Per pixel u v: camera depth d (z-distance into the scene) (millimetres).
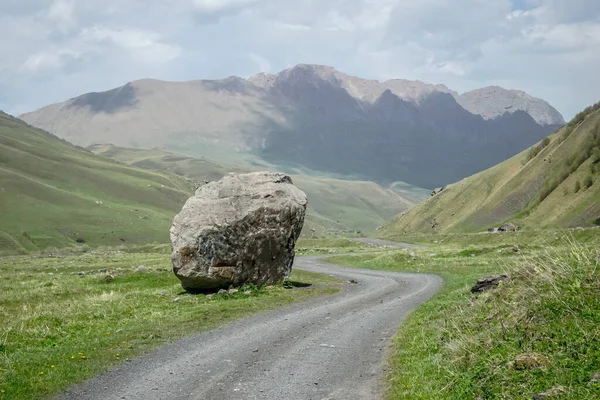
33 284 43156
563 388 8812
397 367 13664
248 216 32562
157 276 44469
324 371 13695
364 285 35375
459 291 26625
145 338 17891
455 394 10602
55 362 14703
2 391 11945
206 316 22297
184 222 31859
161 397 11734
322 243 140125
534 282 13742
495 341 12281
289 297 28359
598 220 131750
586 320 10742
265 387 12406
